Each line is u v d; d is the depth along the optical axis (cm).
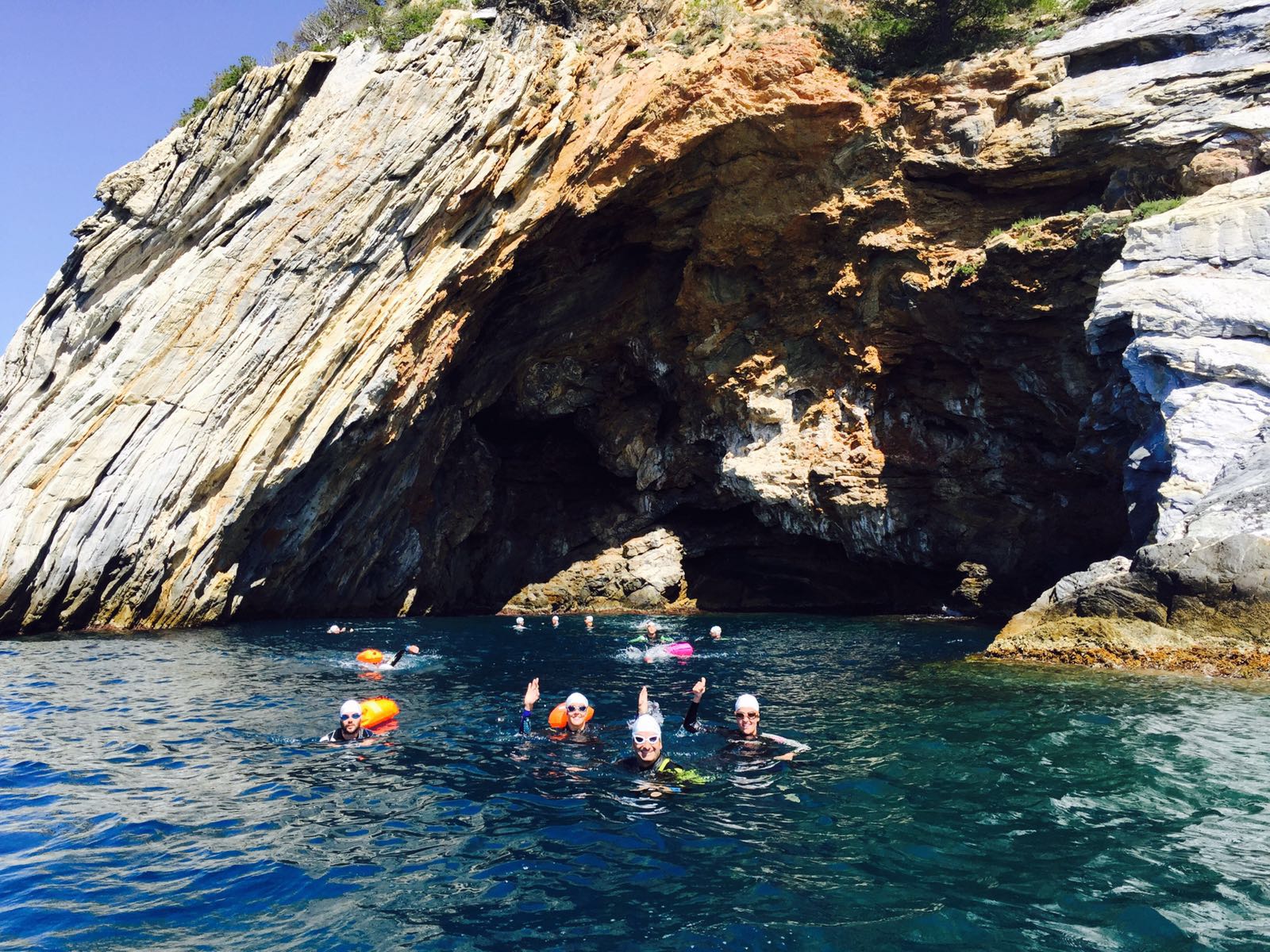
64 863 664
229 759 974
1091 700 1227
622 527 3544
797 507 3030
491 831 735
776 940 533
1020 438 2703
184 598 2398
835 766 916
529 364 3378
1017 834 706
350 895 609
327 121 2575
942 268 2650
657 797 829
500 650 2030
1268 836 689
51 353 2458
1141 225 1877
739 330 3109
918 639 2167
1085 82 2438
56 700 1325
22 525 2261
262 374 2472
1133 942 518
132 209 2472
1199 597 1471
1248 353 1636
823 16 2827
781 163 2789
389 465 2869
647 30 2905
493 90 2664
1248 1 2250
